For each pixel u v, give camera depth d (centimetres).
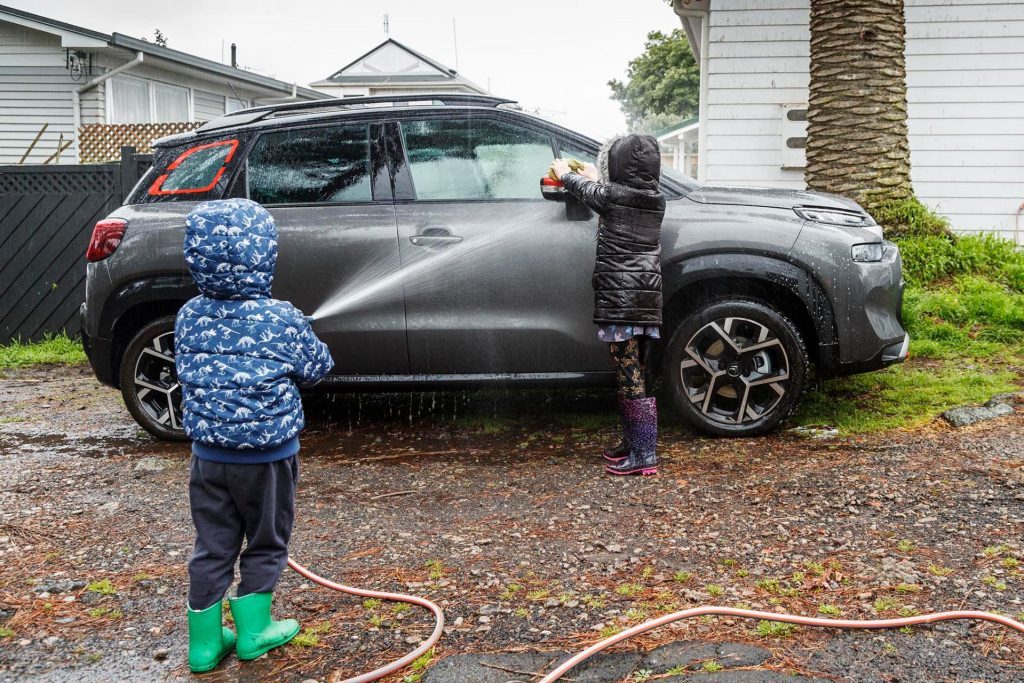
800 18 1095
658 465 433
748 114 1120
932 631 260
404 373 485
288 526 260
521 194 478
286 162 496
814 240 455
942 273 758
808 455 438
